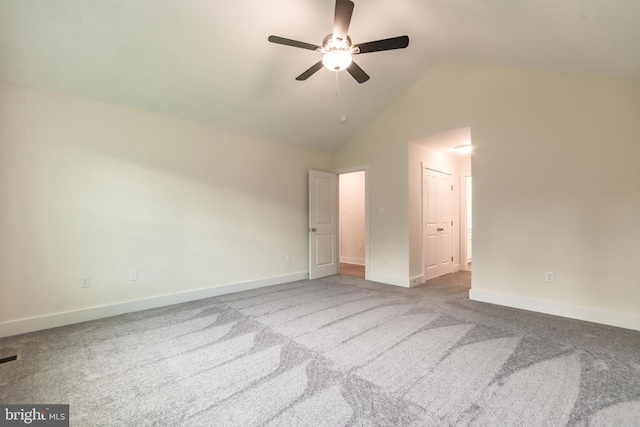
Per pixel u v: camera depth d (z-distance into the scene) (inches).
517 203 131.6
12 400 66.3
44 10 87.8
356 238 268.2
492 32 107.0
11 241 103.0
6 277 102.0
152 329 107.7
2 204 101.6
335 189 215.8
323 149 208.1
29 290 106.0
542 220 125.0
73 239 114.8
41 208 108.3
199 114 144.4
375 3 106.0
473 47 125.0
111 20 95.0
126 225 127.3
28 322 105.1
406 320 115.5
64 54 101.1
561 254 120.3
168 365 81.4
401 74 156.1
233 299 146.9
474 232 144.4
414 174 178.1
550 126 123.0
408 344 93.7
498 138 137.0
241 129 163.5
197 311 128.1
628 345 91.8
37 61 100.7
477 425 57.2
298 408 62.6
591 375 74.6
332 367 79.6
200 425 57.8
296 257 194.1
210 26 104.3
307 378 74.2
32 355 87.5
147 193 133.0
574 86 117.3
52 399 66.5
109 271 122.8
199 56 114.7
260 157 175.2
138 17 96.0
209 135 153.3
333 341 96.3
